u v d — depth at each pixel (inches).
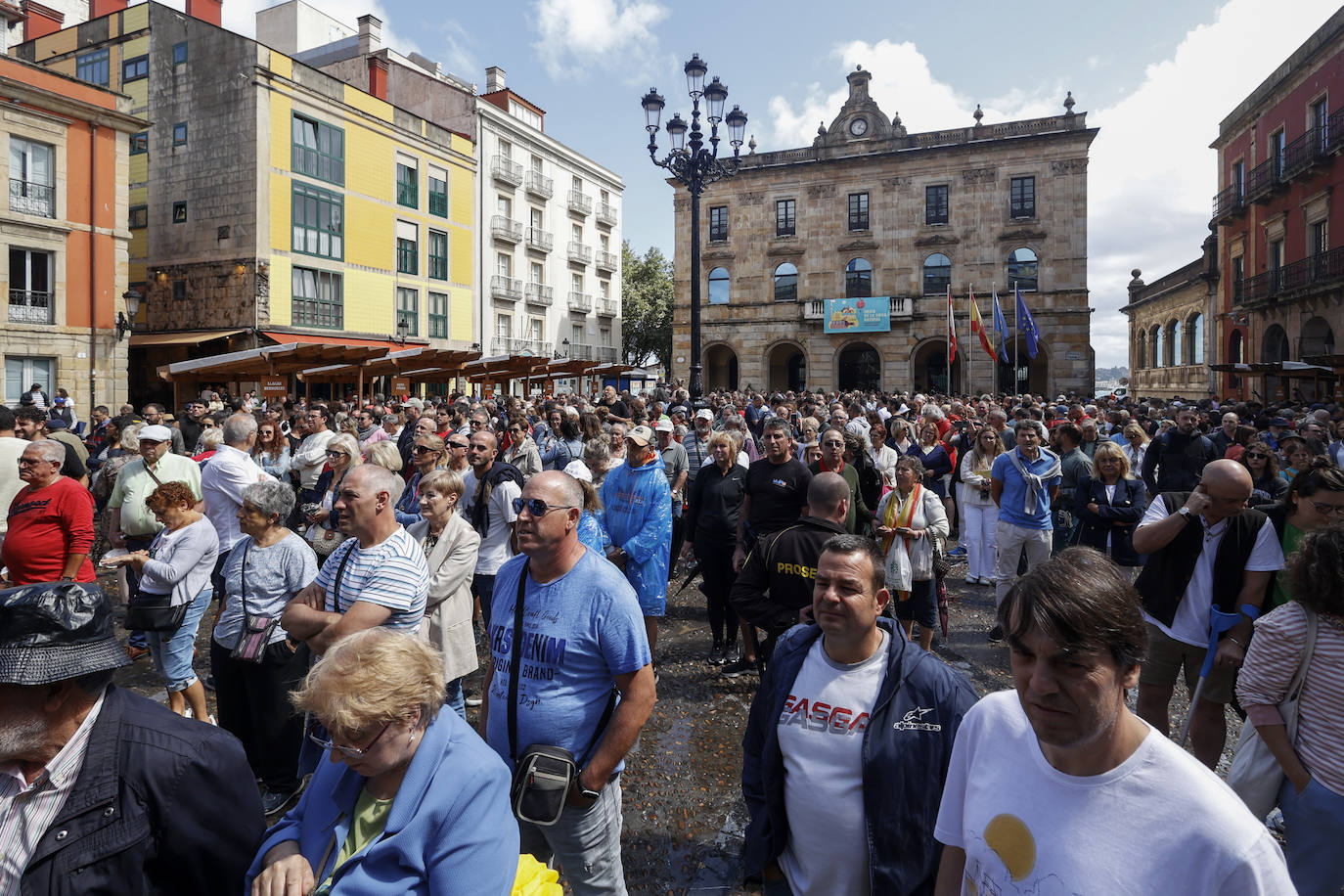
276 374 711.1
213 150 1024.2
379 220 1181.7
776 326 1599.4
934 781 92.1
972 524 346.0
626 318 2036.2
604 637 107.8
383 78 1355.8
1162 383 1502.2
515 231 1477.6
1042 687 57.4
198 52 1029.8
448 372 916.0
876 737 94.0
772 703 103.3
